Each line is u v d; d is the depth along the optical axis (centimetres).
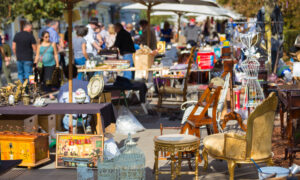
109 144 643
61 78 1152
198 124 599
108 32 1560
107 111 648
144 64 983
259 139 498
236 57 1009
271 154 517
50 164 639
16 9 1961
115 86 893
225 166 609
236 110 905
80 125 741
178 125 891
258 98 766
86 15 3406
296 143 598
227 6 2002
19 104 675
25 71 1279
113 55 1205
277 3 1194
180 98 1126
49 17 1952
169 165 616
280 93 686
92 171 589
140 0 1247
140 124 858
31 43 1271
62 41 1550
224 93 628
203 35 2277
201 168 601
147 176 570
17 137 614
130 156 541
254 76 747
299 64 658
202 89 873
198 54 995
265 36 1124
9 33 3173
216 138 537
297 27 1723
